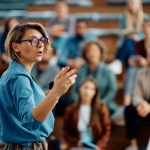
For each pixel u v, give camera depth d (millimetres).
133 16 7863
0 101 3020
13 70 2988
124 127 6449
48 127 3102
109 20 9070
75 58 7523
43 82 6590
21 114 2824
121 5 9898
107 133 5926
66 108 6172
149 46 6656
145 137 5957
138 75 6160
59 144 5969
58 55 7500
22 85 2898
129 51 7184
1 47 6805
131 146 6301
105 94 6602
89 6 9547
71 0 10062
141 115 5852
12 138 3037
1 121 3039
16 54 3031
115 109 6535
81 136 5910
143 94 6125
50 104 2738
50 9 9766
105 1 10133
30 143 3062
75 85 6551
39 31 3020
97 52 6629
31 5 9945
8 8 10227
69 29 8281
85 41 7176
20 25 3025
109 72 6637
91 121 5926
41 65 6629
